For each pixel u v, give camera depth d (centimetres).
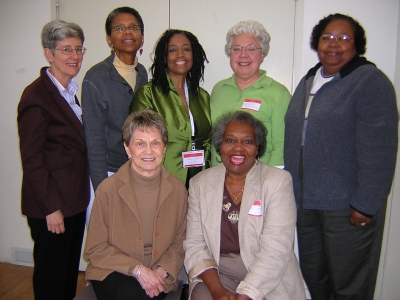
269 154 198
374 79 152
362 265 172
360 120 155
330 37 161
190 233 167
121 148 200
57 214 174
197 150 197
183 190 171
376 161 152
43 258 183
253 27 190
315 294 199
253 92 196
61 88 181
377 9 221
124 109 199
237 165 159
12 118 275
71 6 261
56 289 190
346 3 225
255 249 155
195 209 168
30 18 261
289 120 183
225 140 161
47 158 174
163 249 162
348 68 161
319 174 168
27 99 166
